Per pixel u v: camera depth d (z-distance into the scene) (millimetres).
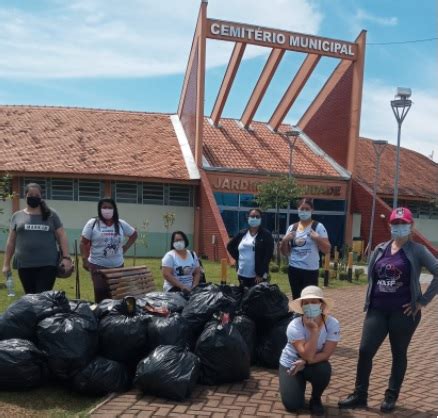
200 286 6449
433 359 6625
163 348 5047
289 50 24781
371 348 4738
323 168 26922
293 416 4516
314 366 4559
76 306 5344
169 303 6160
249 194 24562
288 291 12281
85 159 22953
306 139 29984
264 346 5945
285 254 7008
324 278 14336
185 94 27125
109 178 22234
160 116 29031
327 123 28562
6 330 5129
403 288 4656
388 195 26641
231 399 4875
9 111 26688
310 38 25000
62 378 4922
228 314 5562
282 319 6090
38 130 25000
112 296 6797
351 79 26906
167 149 25234
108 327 5227
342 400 4785
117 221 7145
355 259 22250
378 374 5863
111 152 24016
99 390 4859
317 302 4566
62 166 22016
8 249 6273
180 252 7352
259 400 4875
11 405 4555
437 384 5547
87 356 4934
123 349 5176
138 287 7750
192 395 4934
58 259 6363
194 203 23859
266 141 28562
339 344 7316
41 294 5410
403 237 4715
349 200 26359
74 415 4391
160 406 4629
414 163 32906
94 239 7023
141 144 25297
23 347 4852
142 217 23484
